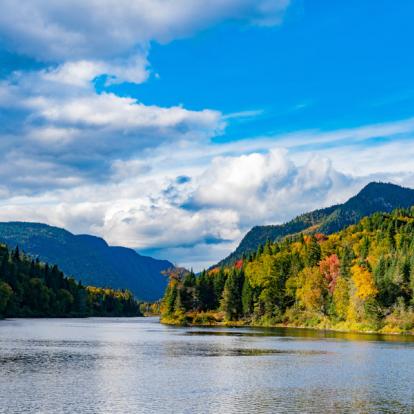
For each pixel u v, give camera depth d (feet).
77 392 170.91
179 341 368.89
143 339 386.32
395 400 166.40
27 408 148.66
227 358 266.36
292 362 252.01
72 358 255.50
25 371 211.41
